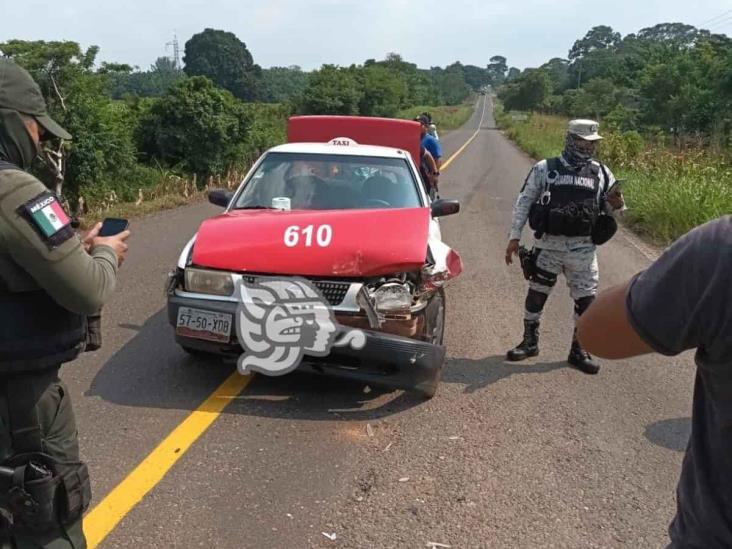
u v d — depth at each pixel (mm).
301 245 4551
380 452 4004
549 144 33906
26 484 2246
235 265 4535
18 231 2059
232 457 3863
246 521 3279
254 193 5836
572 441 4242
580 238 5336
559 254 5383
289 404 4570
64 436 2357
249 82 95750
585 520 3414
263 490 3547
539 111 97000
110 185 16453
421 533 3242
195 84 21828
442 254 4977
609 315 1573
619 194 5258
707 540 1563
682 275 1452
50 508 2301
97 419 4246
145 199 16406
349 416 4449
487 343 6031
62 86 15891
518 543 3203
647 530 3354
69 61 15914
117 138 17047
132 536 3139
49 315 2230
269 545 3109
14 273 2125
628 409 4762
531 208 5391
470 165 26703
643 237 11805
